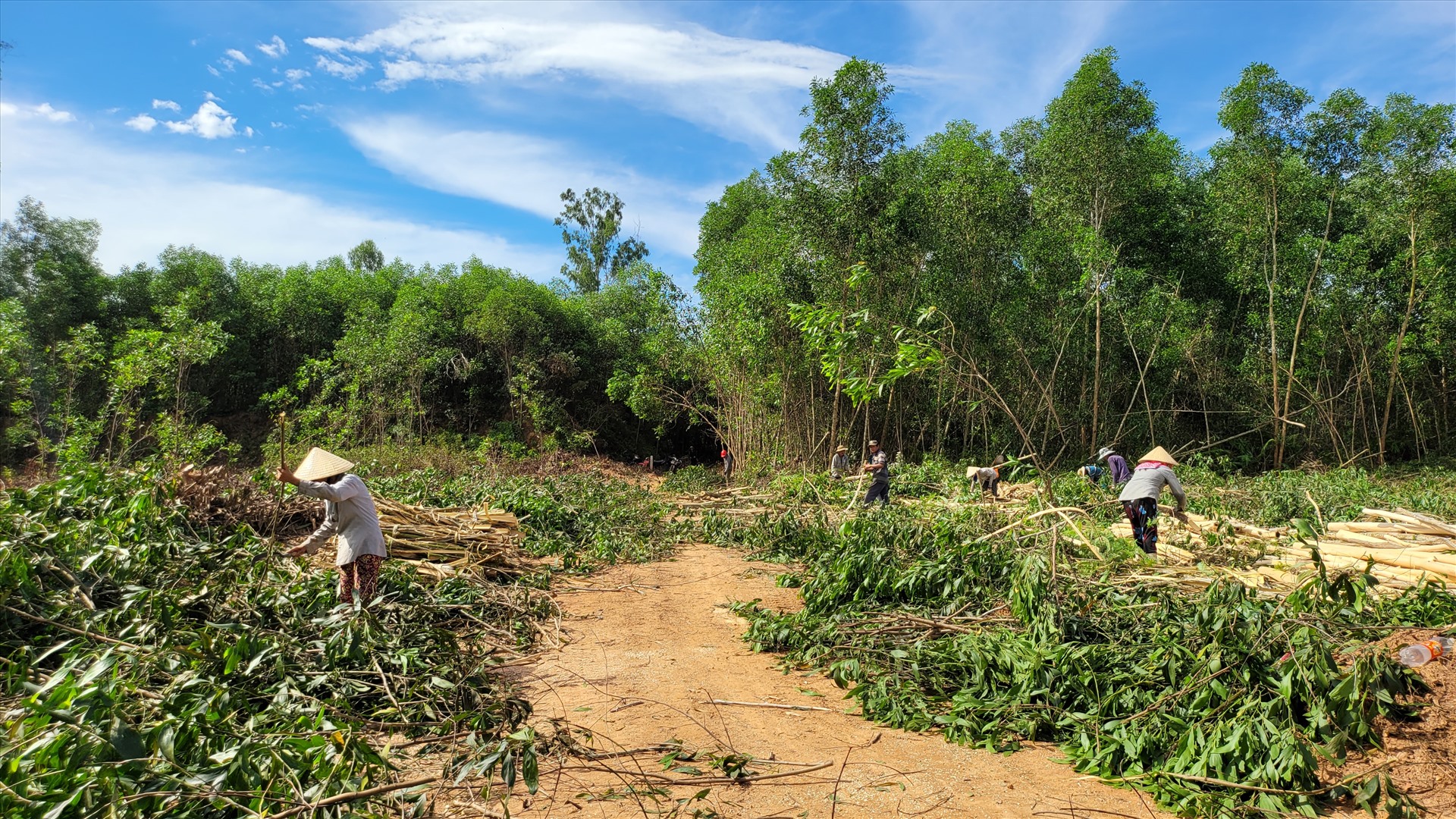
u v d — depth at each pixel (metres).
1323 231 23.33
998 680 4.80
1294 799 3.37
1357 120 23.00
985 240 21.30
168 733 2.79
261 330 27.73
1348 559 7.84
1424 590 5.57
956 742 4.32
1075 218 21.66
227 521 8.49
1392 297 22.55
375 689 4.38
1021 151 27.80
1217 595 4.79
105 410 17.55
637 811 3.44
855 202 19.69
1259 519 11.17
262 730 3.47
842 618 6.36
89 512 6.17
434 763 3.81
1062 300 21.31
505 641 6.24
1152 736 3.91
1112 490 11.65
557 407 28.92
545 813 3.40
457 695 4.33
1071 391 23.22
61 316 23.80
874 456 12.93
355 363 23.38
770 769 3.94
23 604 4.42
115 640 4.07
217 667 4.04
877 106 19.55
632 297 34.00
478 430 29.67
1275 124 21.14
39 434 18.47
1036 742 4.29
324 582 5.57
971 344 21.17
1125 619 5.43
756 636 6.30
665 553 10.80
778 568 9.84
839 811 3.48
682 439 35.47
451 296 30.34
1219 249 24.02
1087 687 4.49
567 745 4.02
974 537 7.82
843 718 4.74
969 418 23.48
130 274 26.33
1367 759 3.73
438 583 7.15
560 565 9.50
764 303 21.08
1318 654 3.91
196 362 17.30
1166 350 23.36
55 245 24.59
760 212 27.05
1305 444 23.12
